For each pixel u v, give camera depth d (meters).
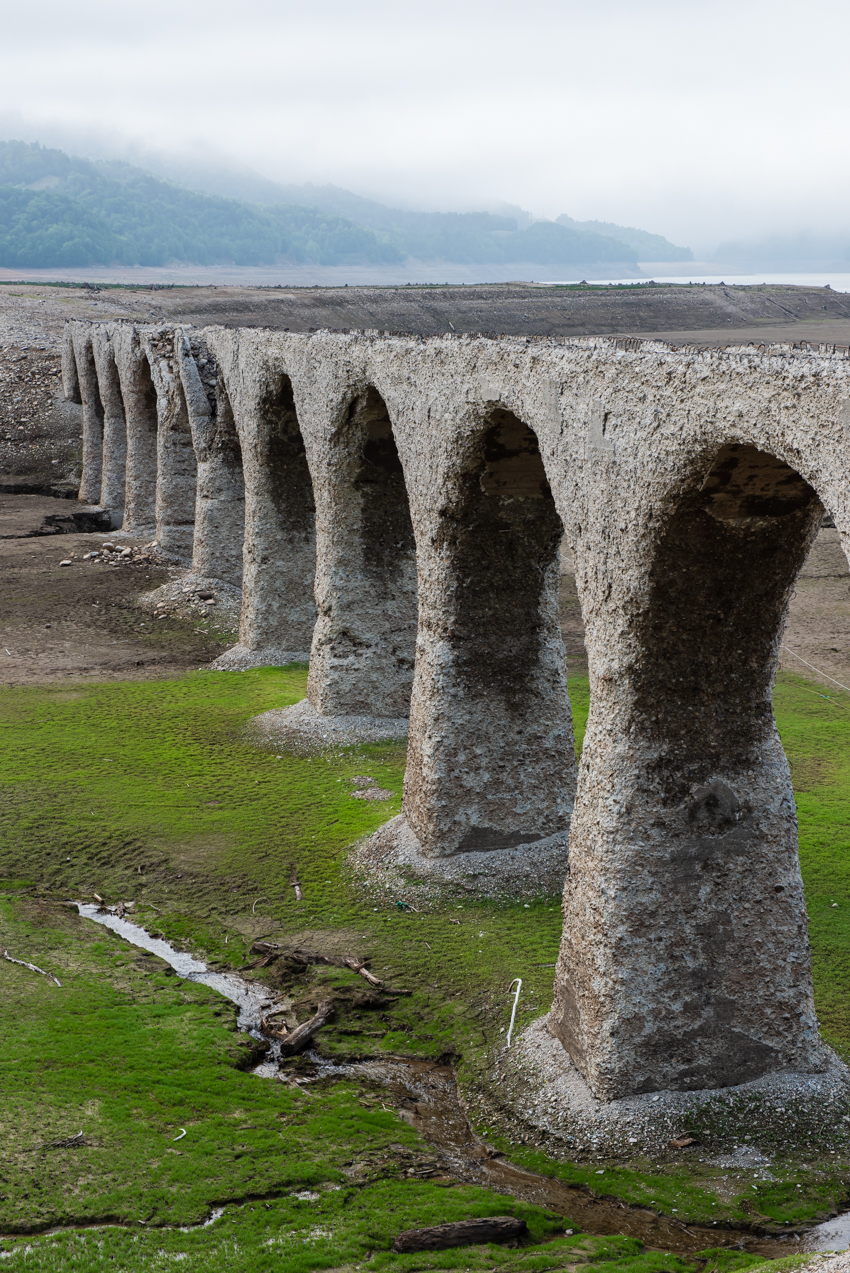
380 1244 5.89
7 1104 7.02
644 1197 6.48
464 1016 8.53
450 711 10.74
